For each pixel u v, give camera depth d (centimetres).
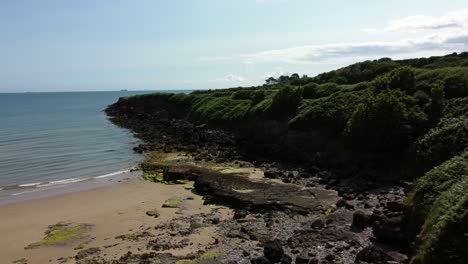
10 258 1900
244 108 5309
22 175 3694
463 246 1186
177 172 3338
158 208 2602
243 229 2081
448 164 1814
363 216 1925
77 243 2061
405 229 1692
